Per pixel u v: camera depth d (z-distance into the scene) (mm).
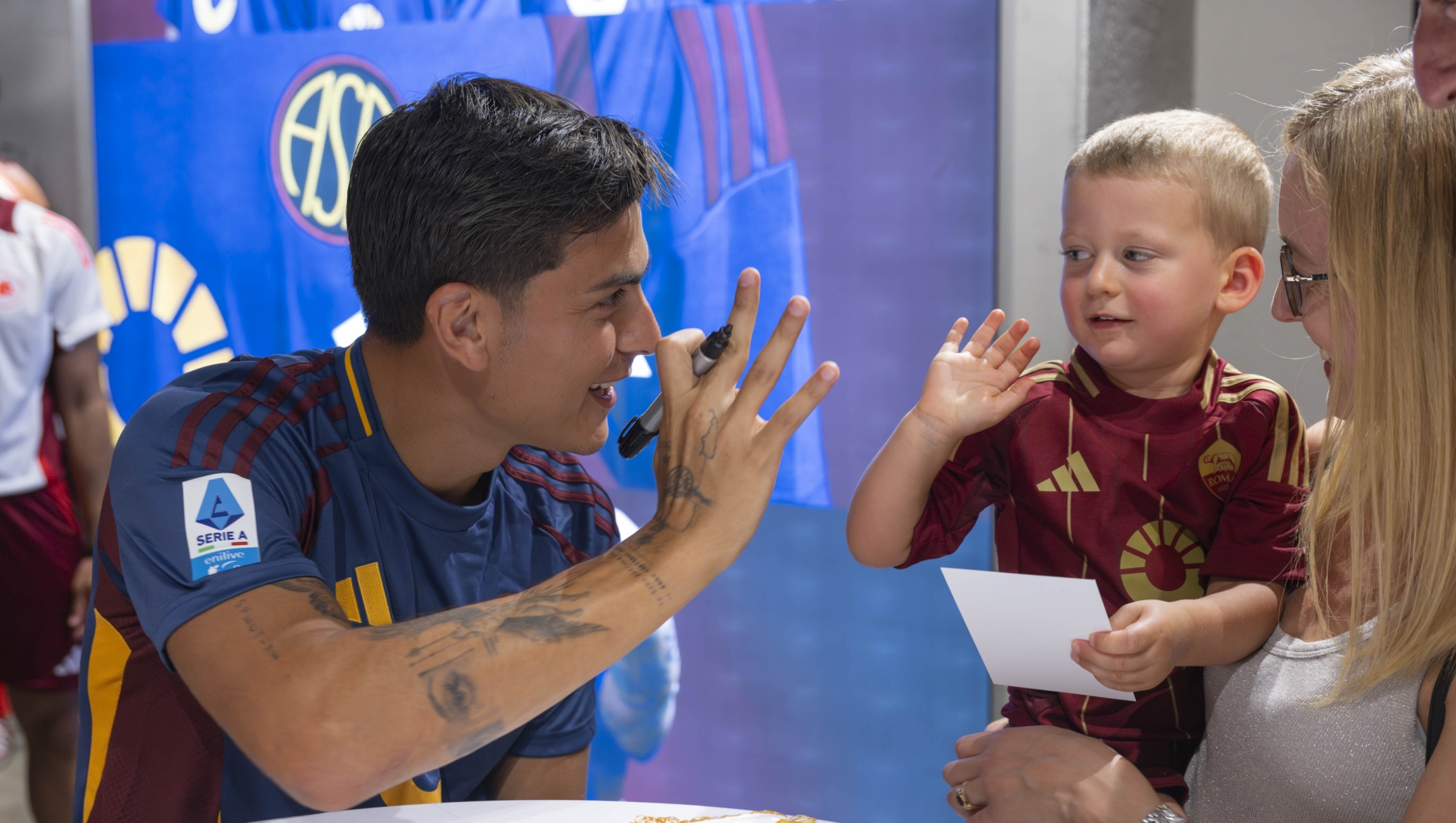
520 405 975
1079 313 1136
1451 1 702
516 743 1163
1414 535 835
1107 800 926
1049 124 1755
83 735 1044
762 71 2037
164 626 837
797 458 2088
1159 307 1086
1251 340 1824
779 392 2086
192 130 2549
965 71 1884
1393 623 851
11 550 2105
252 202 2510
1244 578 1044
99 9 2605
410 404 1009
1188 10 1828
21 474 2092
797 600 2113
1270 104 1806
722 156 2082
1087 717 1109
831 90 1987
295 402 1008
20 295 2055
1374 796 862
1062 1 1723
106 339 2688
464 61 2268
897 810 2072
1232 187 1104
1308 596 942
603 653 821
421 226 925
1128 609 935
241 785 1002
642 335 1001
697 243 2113
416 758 775
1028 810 958
